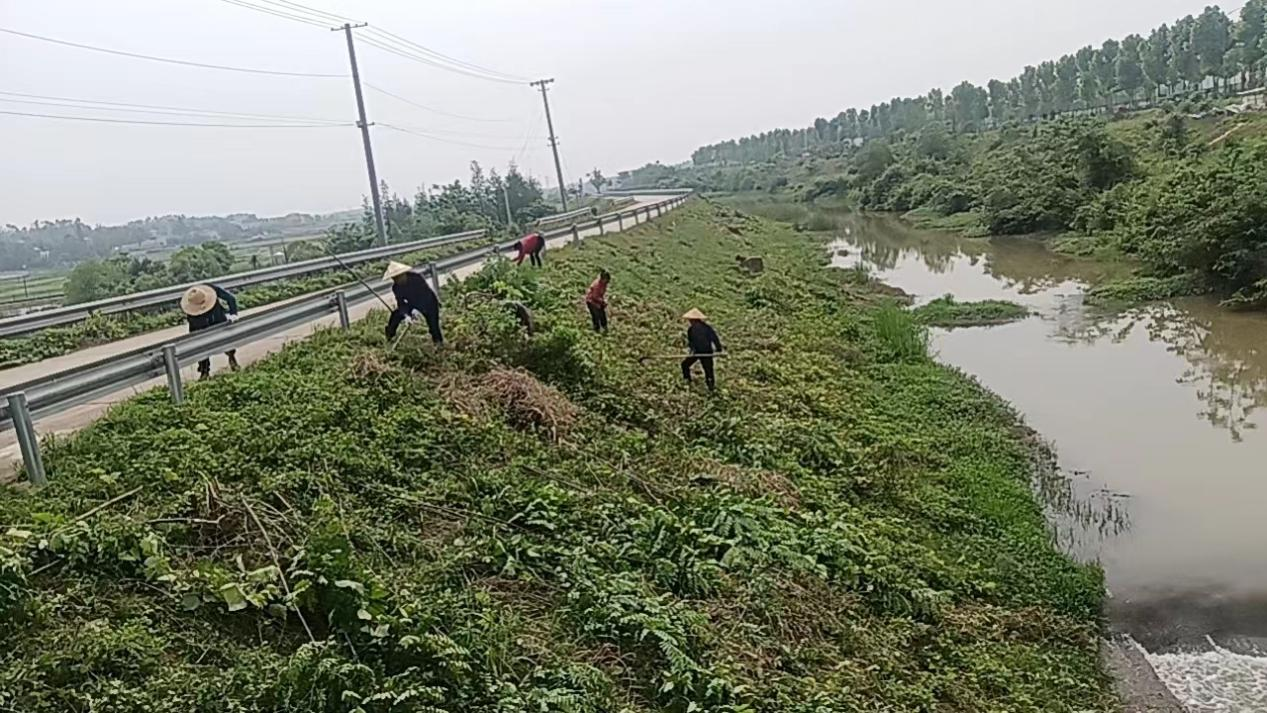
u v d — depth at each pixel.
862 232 60.62
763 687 7.34
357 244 40.06
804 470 12.84
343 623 6.44
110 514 7.16
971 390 19.11
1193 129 58.00
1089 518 13.12
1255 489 13.82
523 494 9.41
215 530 7.39
